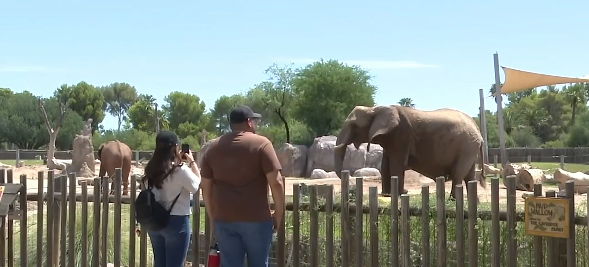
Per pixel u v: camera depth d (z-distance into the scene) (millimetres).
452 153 13930
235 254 5910
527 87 22750
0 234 7469
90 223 8289
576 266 5645
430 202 6902
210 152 5902
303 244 7113
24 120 82188
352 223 6406
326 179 28109
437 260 6066
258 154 5734
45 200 7992
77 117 84875
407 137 13711
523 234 5930
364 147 32406
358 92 55094
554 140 90688
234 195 5789
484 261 6105
